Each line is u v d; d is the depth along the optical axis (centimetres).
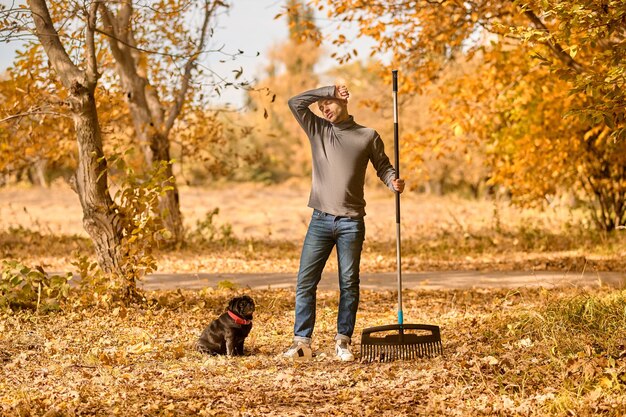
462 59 1830
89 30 935
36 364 675
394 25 1409
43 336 783
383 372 634
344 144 689
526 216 2545
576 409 520
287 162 6391
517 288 1077
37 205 3744
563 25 810
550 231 1905
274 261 1511
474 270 1336
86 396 565
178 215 1675
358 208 696
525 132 1667
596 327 711
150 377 630
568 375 591
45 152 1675
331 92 690
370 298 1038
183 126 1742
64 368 656
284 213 3384
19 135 1573
